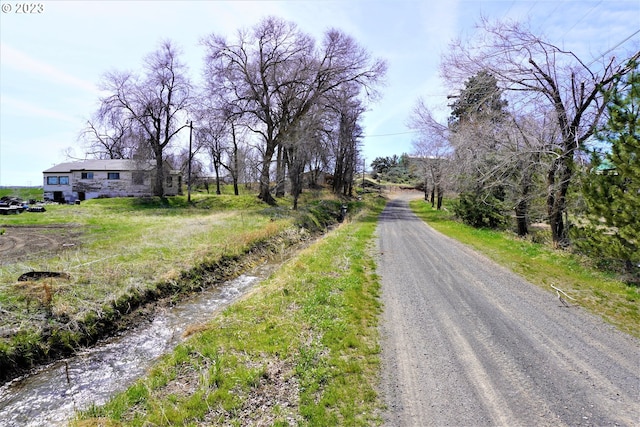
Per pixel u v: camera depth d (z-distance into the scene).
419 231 18.45
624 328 5.76
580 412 3.65
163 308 7.96
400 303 6.94
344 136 41.44
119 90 34.75
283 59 29.67
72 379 5.12
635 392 4.00
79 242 12.12
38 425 4.13
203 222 18.42
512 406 3.74
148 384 4.44
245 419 3.64
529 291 7.75
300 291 7.68
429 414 3.61
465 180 20.33
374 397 3.91
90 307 6.72
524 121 14.11
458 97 16.16
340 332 5.52
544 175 13.79
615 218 7.91
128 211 25.75
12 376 5.13
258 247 13.96
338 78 30.62
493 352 4.95
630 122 7.45
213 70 29.50
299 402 3.88
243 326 6.00
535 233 16.62
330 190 49.28
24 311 6.15
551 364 4.62
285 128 30.95
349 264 10.18
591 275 8.73
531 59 12.59
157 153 36.88
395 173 90.56
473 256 11.60
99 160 43.12
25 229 15.07
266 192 32.09
